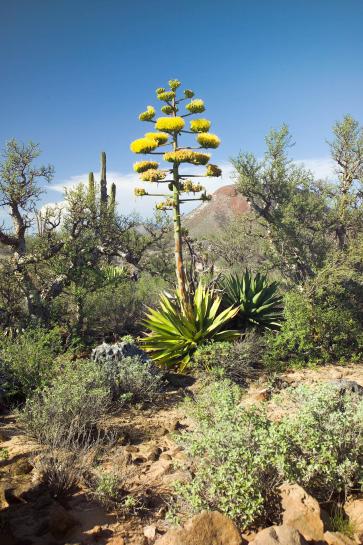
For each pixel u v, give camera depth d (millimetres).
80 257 12352
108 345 8414
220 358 8352
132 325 13125
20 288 11297
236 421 4223
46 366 7680
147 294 14203
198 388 7832
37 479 4398
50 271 12086
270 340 9609
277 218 15211
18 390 7199
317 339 9820
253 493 3527
